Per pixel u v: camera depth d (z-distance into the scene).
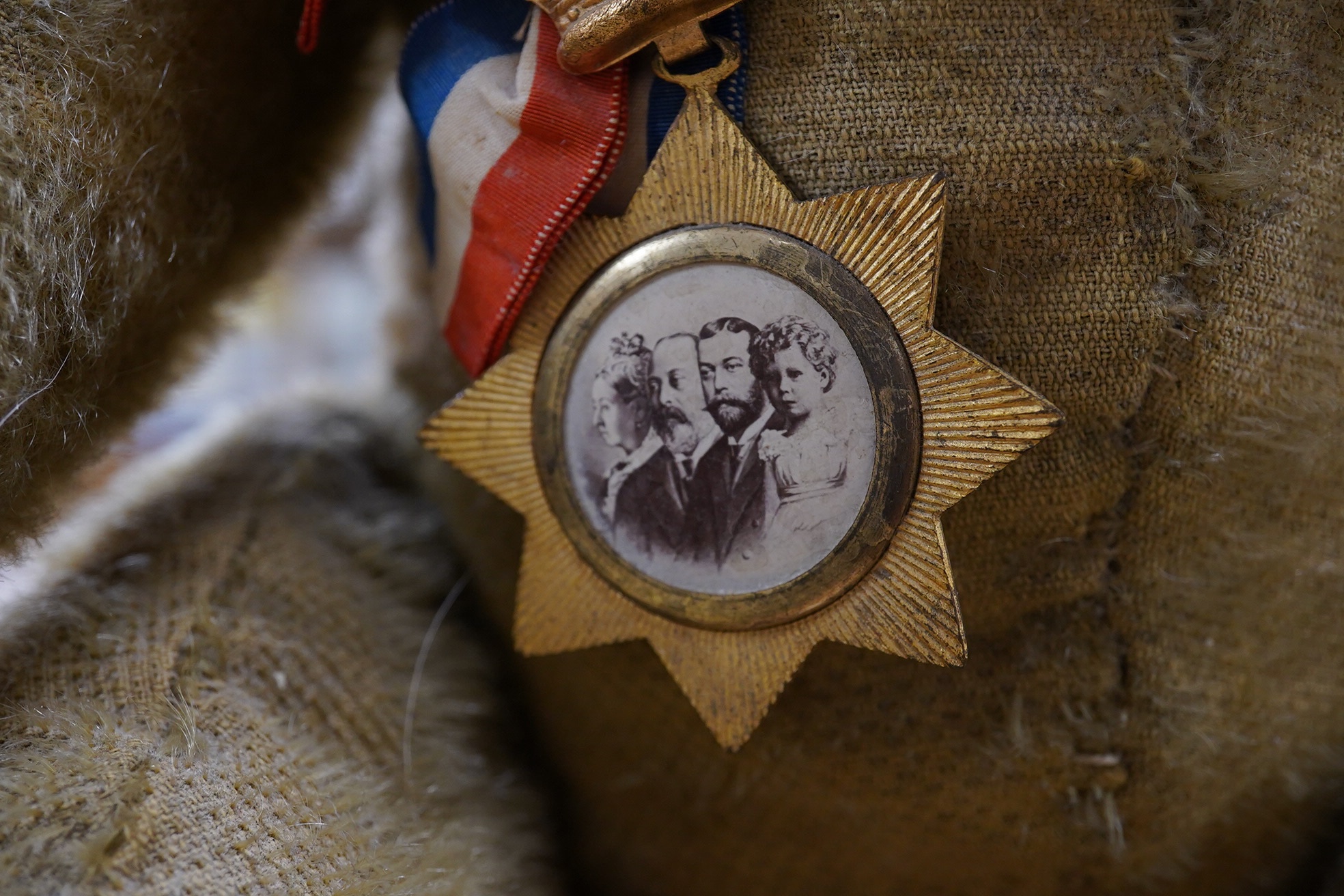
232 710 0.14
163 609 0.15
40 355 0.14
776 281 0.13
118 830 0.13
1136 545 0.14
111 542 0.15
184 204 0.15
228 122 0.15
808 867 0.15
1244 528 0.14
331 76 0.16
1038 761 0.14
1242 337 0.14
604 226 0.14
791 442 0.14
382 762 0.15
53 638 0.14
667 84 0.14
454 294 0.15
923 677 0.14
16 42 0.13
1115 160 0.13
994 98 0.13
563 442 0.14
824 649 0.14
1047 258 0.14
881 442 0.13
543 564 0.14
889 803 0.15
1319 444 0.14
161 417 0.16
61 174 0.14
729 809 0.15
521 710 0.16
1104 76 0.13
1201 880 0.15
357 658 0.15
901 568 0.13
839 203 0.13
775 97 0.14
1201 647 0.14
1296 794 0.15
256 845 0.14
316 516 0.16
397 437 0.17
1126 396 0.14
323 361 0.18
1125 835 0.15
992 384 0.13
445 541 0.16
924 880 0.15
